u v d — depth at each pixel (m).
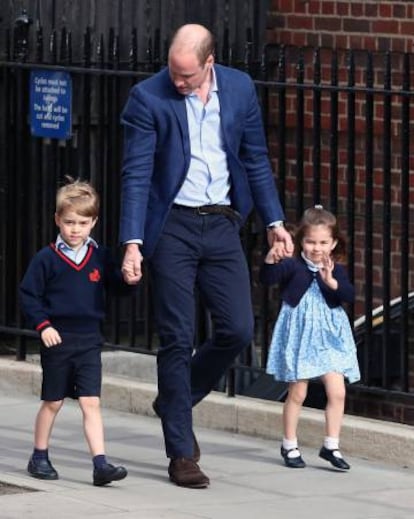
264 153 25.12
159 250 24.38
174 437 24.44
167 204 24.28
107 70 31.48
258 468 26.22
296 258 26.08
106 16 36.62
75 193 24.06
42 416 24.72
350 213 28.53
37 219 33.03
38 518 22.27
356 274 35.94
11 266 33.56
